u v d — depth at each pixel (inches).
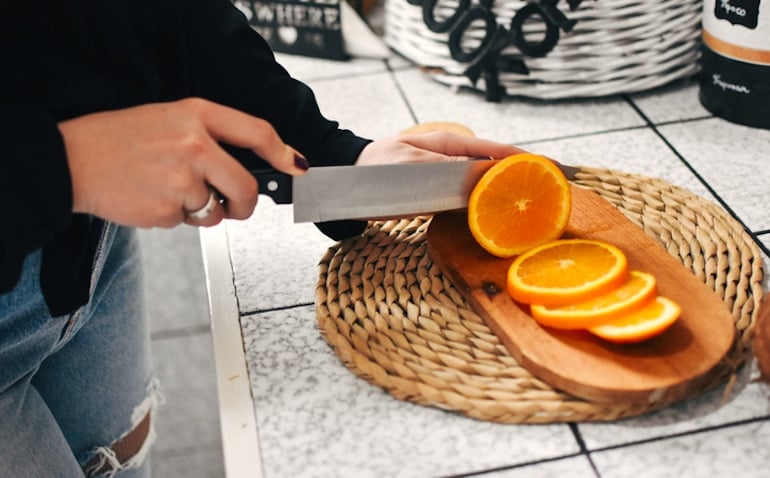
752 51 36.6
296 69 48.8
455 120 42.2
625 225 30.2
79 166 23.5
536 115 42.1
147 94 30.4
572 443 24.1
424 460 24.1
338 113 43.6
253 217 36.0
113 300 35.1
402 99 44.6
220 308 30.9
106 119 24.1
